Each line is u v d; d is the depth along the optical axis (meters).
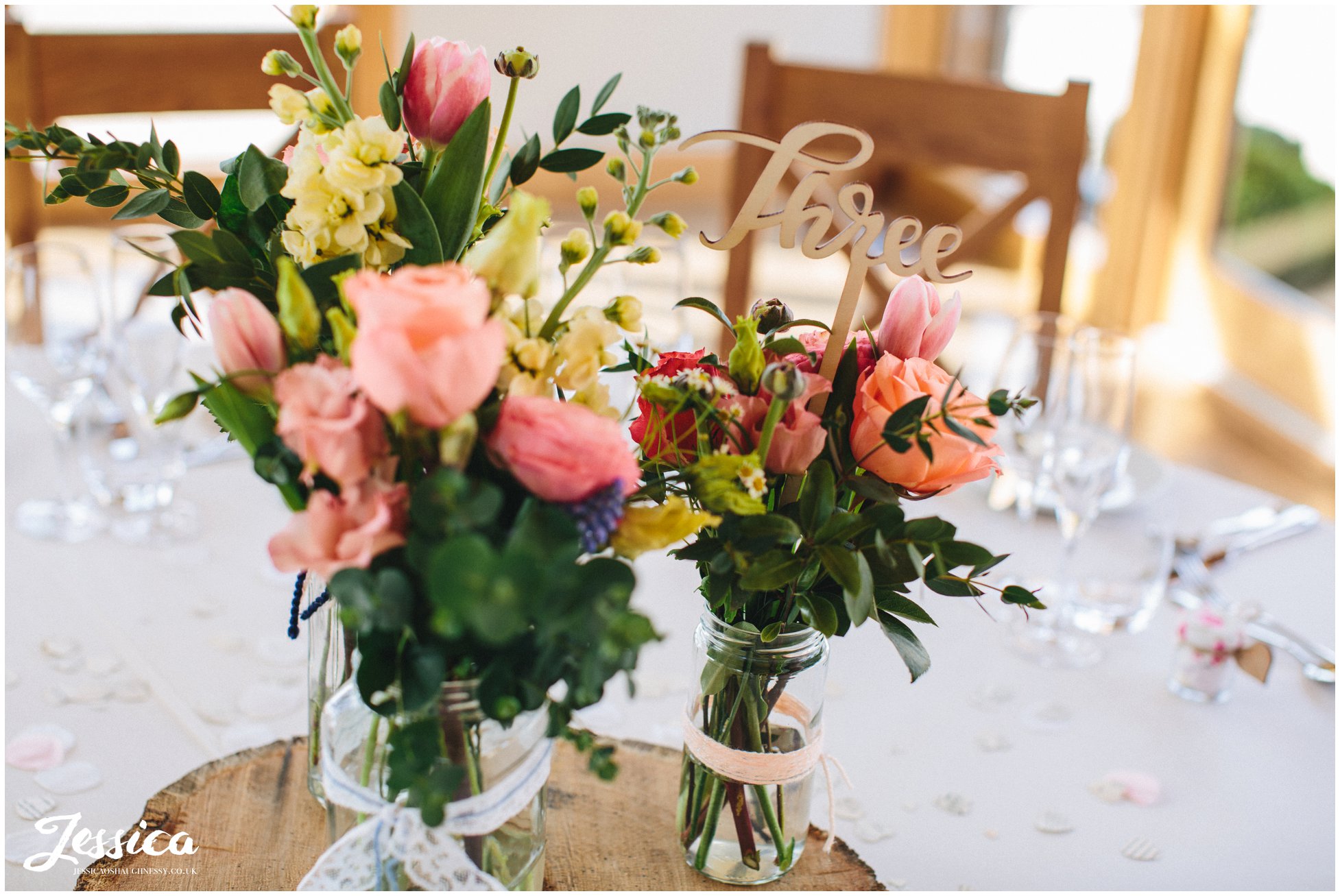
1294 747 0.97
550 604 0.52
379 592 0.53
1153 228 3.73
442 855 0.64
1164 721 1.00
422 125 0.67
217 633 1.03
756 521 0.64
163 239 1.21
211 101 1.79
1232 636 1.01
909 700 1.02
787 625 0.72
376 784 0.64
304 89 1.83
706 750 0.76
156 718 0.93
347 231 0.62
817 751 0.77
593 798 0.88
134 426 1.20
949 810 0.89
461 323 0.51
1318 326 3.11
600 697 0.57
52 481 1.24
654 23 4.60
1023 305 4.12
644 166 0.67
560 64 4.49
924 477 0.66
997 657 1.08
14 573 1.08
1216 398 3.48
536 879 0.71
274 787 0.86
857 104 1.84
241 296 0.56
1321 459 3.09
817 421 0.65
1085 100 1.74
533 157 0.70
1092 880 0.83
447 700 0.60
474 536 0.48
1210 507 1.31
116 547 1.13
